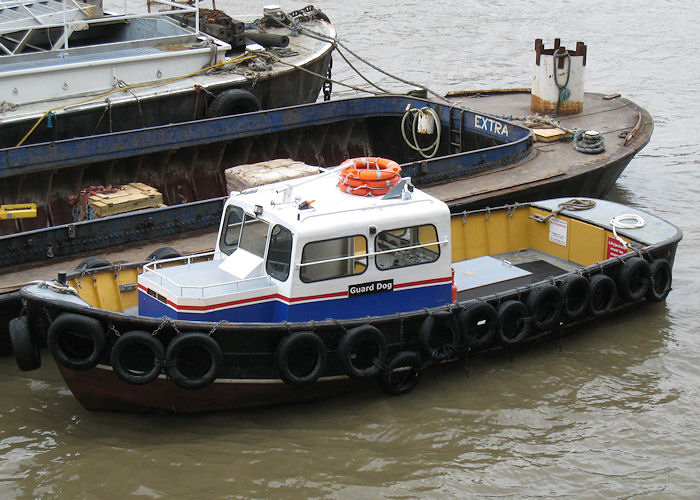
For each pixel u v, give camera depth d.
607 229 16.05
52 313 12.04
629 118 22.59
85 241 15.50
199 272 13.09
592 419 13.17
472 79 30.69
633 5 41.25
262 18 25.67
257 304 12.71
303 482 11.80
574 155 20.11
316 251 12.55
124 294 14.02
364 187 13.20
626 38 35.81
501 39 35.72
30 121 18.78
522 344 14.69
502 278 15.43
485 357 14.48
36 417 13.13
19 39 22.09
